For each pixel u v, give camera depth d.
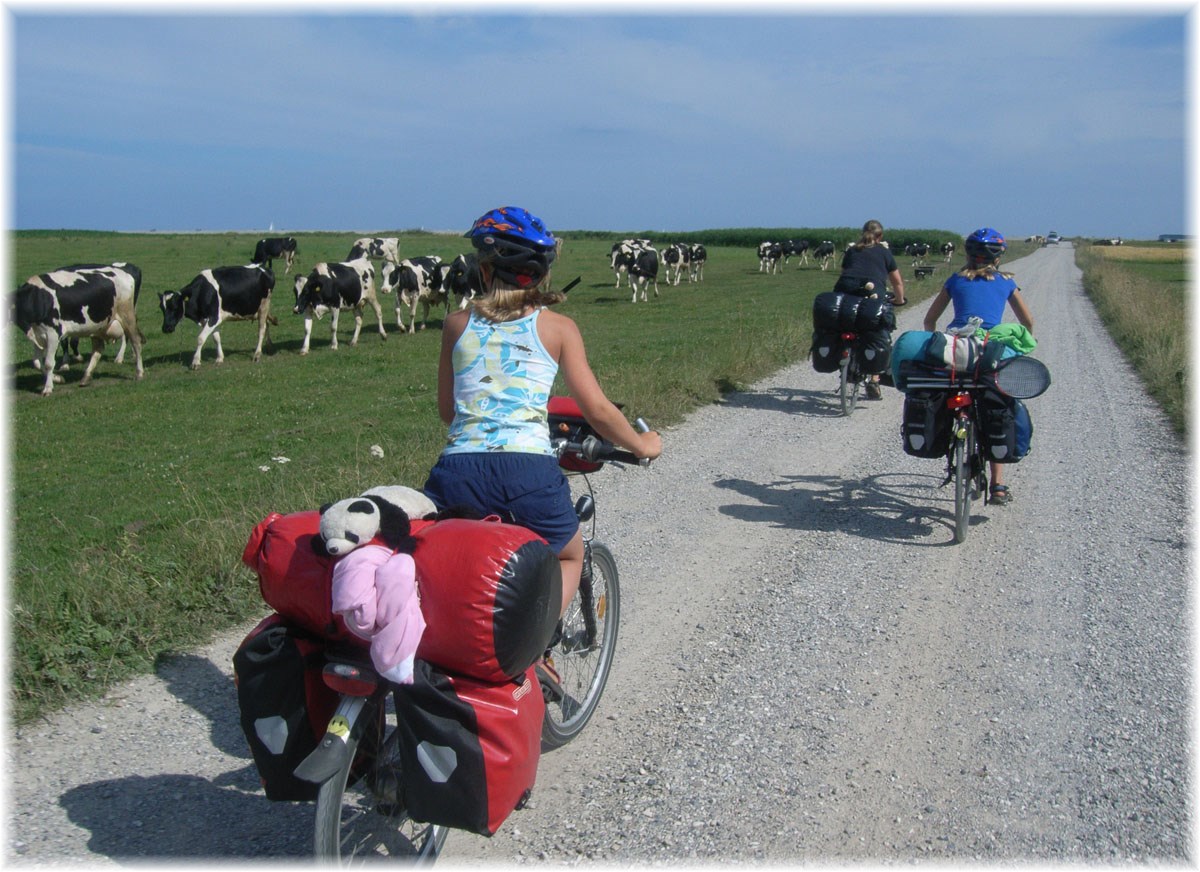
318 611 2.72
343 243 69.19
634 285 29.59
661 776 3.73
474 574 2.61
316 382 15.51
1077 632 5.00
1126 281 33.53
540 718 2.89
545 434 3.10
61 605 4.85
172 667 4.52
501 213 3.11
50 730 3.95
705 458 8.86
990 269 7.06
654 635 5.04
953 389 6.43
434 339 21.50
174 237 92.38
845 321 10.56
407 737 2.65
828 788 3.64
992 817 3.46
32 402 14.28
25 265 38.00
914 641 4.92
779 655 4.78
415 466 7.98
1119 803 3.53
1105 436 9.60
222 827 3.38
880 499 7.52
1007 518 6.96
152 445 11.30
